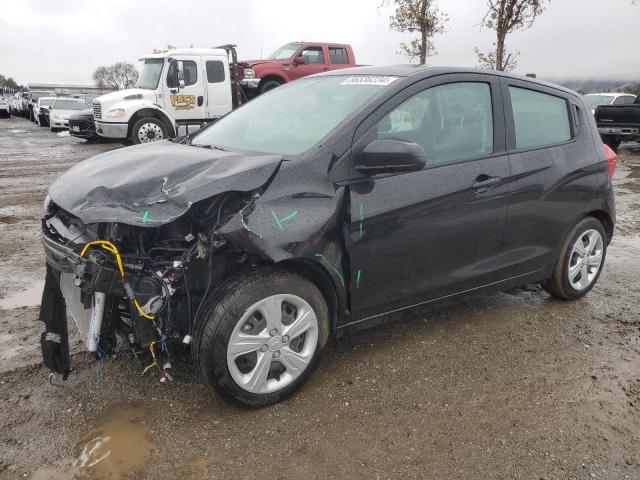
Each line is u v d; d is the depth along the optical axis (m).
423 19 16.03
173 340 2.71
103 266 2.51
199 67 14.18
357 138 2.98
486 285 3.68
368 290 3.09
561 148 3.97
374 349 3.51
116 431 2.63
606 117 14.62
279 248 2.64
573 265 4.26
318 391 3.03
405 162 2.81
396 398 2.98
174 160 2.91
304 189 2.76
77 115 17.83
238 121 3.77
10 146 17.05
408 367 3.30
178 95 14.12
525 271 3.89
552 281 4.23
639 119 14.01
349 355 3.42
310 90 3.64
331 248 2.84
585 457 2.56
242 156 2.95
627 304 4.36
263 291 2.69
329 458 2.51
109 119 13.66
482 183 3.41
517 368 3.33
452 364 3.35
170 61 13.91
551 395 3.05
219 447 2.56
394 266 3.13
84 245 2.65
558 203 3.91
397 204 3.04
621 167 12.27
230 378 2.68
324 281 2.95
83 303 2.73
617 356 3.51
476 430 2.73
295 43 16.84
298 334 2.87
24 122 34.59
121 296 2.56
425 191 3.15
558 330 3.86
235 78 14.92
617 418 2.86
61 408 2.80
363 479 2.39
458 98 3.47
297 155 2.91
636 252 5.78
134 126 13.78
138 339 2.62
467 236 3.42
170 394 2.94
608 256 5.62
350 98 3.26
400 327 3.84
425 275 3.30
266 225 2.62
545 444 2.64
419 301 3.36
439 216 3.23
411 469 2.46
